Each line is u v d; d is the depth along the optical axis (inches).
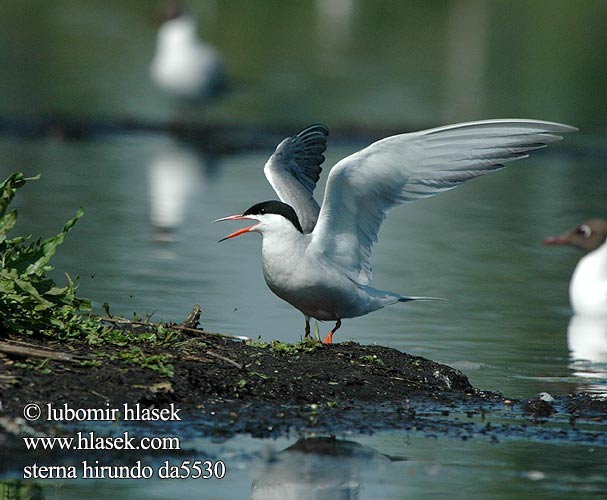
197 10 1980.8
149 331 407.2
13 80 1336.1
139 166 946.7
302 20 1974.7
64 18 1888.5
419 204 875.4
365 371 394.9
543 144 385.4
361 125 1125.1
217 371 374.3
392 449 338.6
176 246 669.3
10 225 390.0
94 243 661.9
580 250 657.6
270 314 520.7
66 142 1047.6
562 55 1697.8
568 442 350.9
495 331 519.5
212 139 1100.5
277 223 404.5
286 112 1218.6
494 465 327.9
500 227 778.8
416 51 1704.0
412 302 574.2
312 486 309.6
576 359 470.3
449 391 398.3
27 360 357.4
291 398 370.0
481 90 1379.2
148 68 1505.9
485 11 2132.1
